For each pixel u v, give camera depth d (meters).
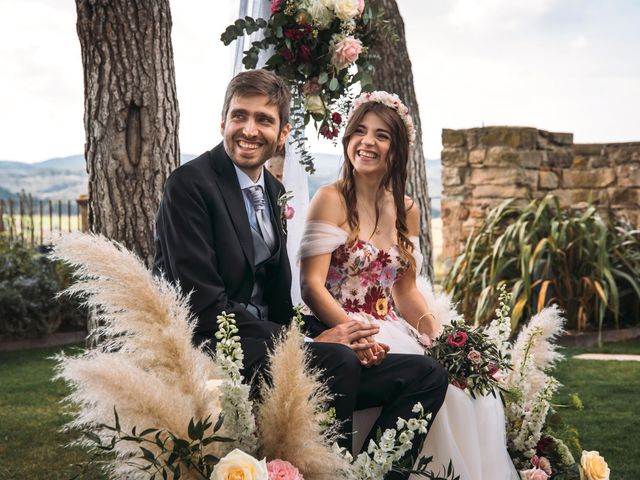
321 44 3.51
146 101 4.18
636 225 9.55
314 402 2.03
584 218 7.62
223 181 2.85
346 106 3.58
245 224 2.82
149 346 1.97
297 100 3.54
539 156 8.61
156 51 4.22
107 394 1.87
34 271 8.14
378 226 3.14
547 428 2.98
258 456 2.10
